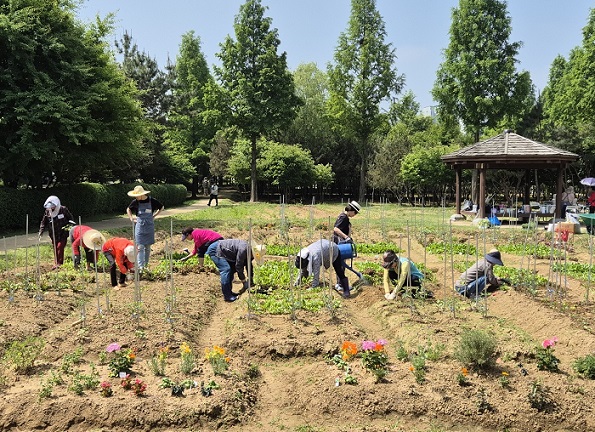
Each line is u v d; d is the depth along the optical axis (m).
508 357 6.84
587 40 31.17
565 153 22.42
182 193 42.06
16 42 18.89
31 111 18.88
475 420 5.52
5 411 5.39
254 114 39.59
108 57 23.36
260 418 5.69
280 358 7.16
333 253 10.05
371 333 8.21
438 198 42.69
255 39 40.59
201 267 12.27
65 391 5.75
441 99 37.06
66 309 8.88
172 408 5.46
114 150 23.86
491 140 24.06
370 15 44.53
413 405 5.66
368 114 44.78
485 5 35.03
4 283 10.18
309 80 53.62
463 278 9.97
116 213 30.45
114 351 6.44
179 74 55.47
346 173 50.81
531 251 15.54
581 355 6.95
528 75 35.62
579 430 5.46
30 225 21.61
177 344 7.25
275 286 10.80
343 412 5.69
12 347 6.79
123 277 10.41
